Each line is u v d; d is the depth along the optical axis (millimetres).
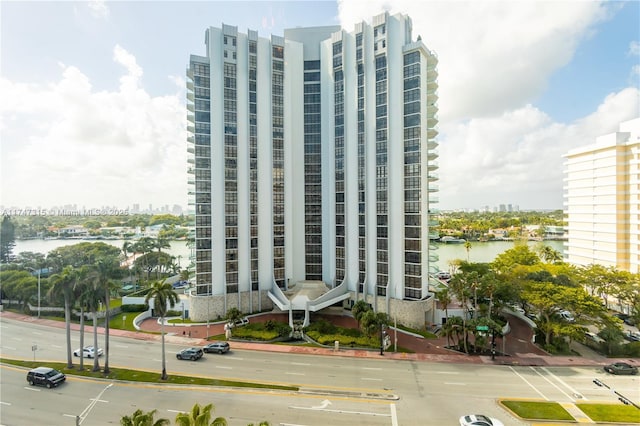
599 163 87312
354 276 67562
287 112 72000
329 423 30891
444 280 102500
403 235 62250
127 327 61188
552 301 49531
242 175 68312
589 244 90312
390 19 63188
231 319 55969
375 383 39031
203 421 21391
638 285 63312
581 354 48812
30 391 37531
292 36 74938
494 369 43438
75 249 106375
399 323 61156
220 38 66625
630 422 31078
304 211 74125
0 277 76125
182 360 45969
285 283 71375
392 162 63062
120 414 32719
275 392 36625
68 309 43219
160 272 109000
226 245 66625
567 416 31938
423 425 30703
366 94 65500
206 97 65938
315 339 53062
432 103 71125
